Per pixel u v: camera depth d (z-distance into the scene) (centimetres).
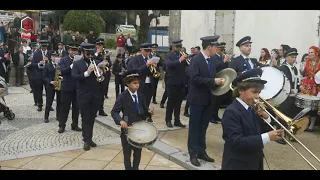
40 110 1028
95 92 649
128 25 2827
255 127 315
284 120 315
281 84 564
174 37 1388
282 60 863
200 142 565
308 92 756
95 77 647
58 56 923
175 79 765
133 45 1998
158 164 567
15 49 1669
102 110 919
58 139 724
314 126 801
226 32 1152
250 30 1080
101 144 684
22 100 1206
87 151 639
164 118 894
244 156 308
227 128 308
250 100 312
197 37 1269
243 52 629
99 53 801
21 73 1561
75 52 761
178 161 566
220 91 520
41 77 1012
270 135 297
